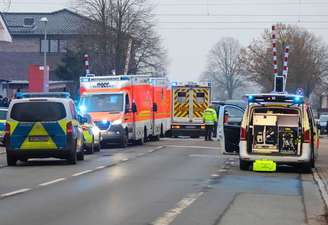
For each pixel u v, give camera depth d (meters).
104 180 32.78
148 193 27.92
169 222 20.92
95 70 129.12
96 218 21.50
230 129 43.56
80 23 137.50
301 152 37.72
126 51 129.38
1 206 24.06
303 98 38.03
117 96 60.62
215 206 24.48
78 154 44.97
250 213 23.06
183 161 44.91
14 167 40.41
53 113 41.44
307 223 21.28
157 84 73.56
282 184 32.22
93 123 55.75
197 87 83.19
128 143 65.56
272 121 38.50
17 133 41.16
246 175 36.12
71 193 27.75
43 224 20.38
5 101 76.88
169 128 81.44
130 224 20.47
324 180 34.25
